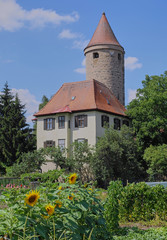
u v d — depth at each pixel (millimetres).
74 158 34469
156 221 11609
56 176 26703
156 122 36250
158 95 36250
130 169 33938
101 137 33438
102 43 47188
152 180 32594
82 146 33031
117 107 41875
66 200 5793
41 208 5008
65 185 6223
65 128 37375
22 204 4941
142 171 35406
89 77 48156
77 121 37188
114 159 31484
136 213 11938
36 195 4848
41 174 26562
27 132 46844
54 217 5266
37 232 4746
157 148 33312
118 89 47656
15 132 46281
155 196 12047
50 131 38812
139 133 38062
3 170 45344
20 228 4559
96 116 36156
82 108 36969
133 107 40438
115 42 48375
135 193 12062
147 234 9305
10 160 44844
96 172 31453
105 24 49281
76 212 5727
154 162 31672
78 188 6316
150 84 39062
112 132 33531
